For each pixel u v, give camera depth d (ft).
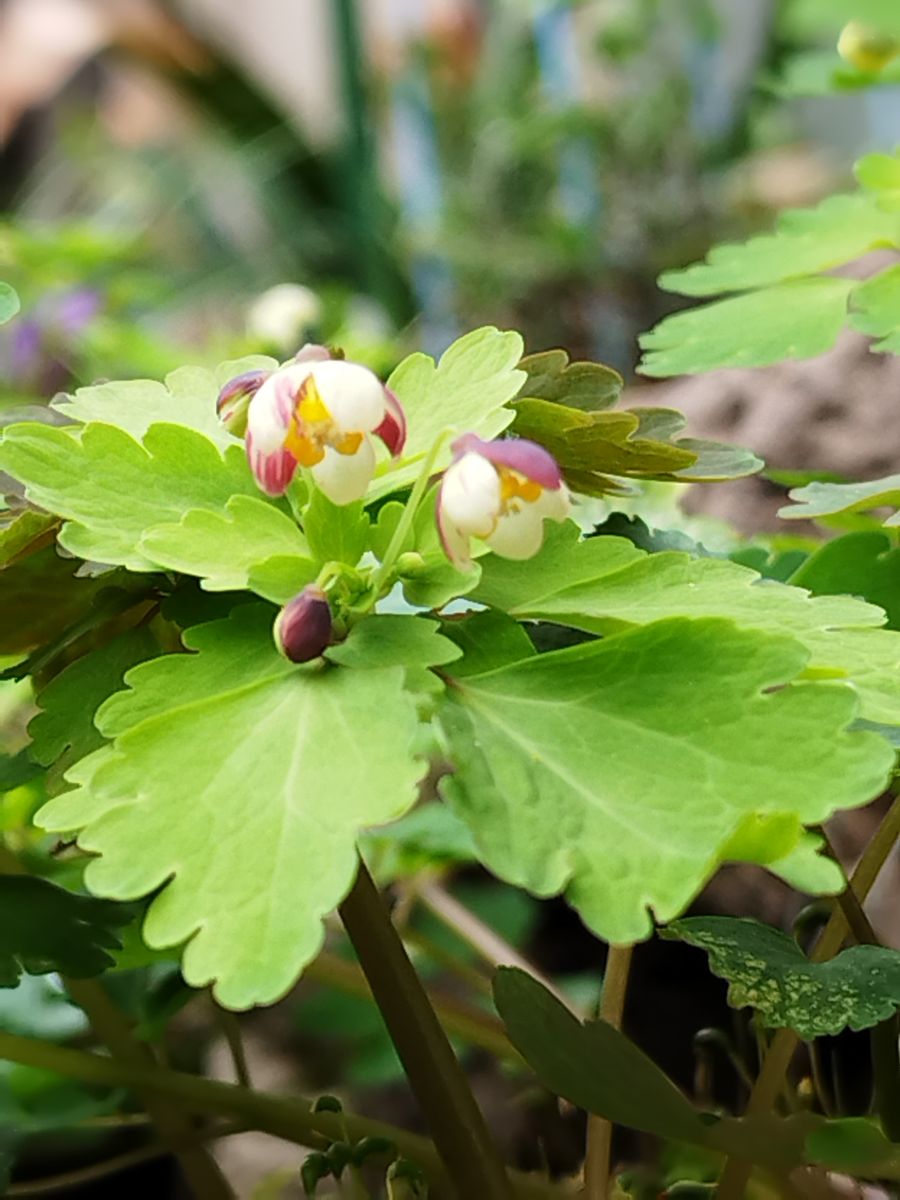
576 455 0.45
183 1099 0.53
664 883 0.34
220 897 0.34
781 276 0.58
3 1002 0.67
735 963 0.45
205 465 0.41
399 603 0.44
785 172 2.10
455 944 0.93
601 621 0.40
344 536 0.40
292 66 2.88
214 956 0.33
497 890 0.99
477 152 2.23
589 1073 0.39
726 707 0.36
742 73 2.17
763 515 0.86
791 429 0.88
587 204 2.13
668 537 0.52
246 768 0.35
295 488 0.42
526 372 0.45
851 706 0.35
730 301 0.58
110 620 0.45
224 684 0.38
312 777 0.35
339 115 2.28
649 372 0.55
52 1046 0.53
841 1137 0.39
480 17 2.48
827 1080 0.64
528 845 0.34
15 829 0.63
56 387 1.24
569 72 2.33
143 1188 0.78
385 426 0.39
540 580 0.41
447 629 0.39
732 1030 0.84
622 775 0.35
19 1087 0.63
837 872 0.35
